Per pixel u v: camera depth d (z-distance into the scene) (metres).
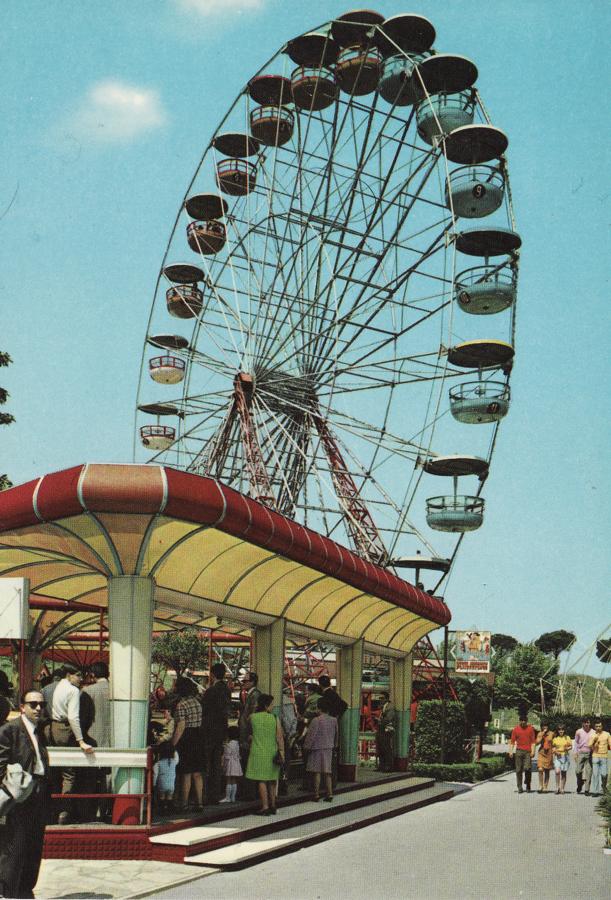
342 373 33.50
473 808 19.56
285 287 33.38
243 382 34.12
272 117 36.75
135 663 12.39
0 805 7.87
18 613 11.98
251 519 13.04
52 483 11.77
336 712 17.08
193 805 13.54
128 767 11.81
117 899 9.27
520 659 76.50
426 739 31.48
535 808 20.00
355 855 12.46
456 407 32.75
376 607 20.02
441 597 34.03
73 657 26.25
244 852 11.67
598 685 56.53
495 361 32.62
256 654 17.27
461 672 38.41
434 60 30.77
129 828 11.47
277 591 16.20
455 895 10.02
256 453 33.84
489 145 30.98
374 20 33.38
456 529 34.38
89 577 16.78
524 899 9.95
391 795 19.86
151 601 12.61
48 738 11.78
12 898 7.91
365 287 32.34
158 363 39.22
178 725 13.38
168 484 11.59
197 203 40.78
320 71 32.62
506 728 68.12
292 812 14.90
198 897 9.52
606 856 13.38
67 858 11.30
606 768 23.73
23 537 12.94
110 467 11.57
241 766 15.19
